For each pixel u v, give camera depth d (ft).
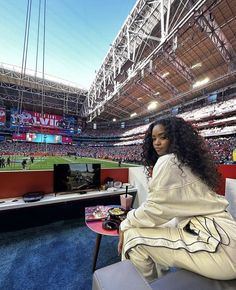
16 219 7.88
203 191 2.39
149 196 2.51
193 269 2.06
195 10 16.75
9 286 4.76
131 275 1.70
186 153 2.60
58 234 7.62
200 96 64.59
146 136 3.82
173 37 20.45
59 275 5.20
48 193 8.79
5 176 7.84
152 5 27.63
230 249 1.93
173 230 2.49
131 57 35.27
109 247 6.77
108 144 118.11
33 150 89.25
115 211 6.17
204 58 39.86
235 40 32.14
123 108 88.53
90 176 9.29
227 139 47.67
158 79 50.85
